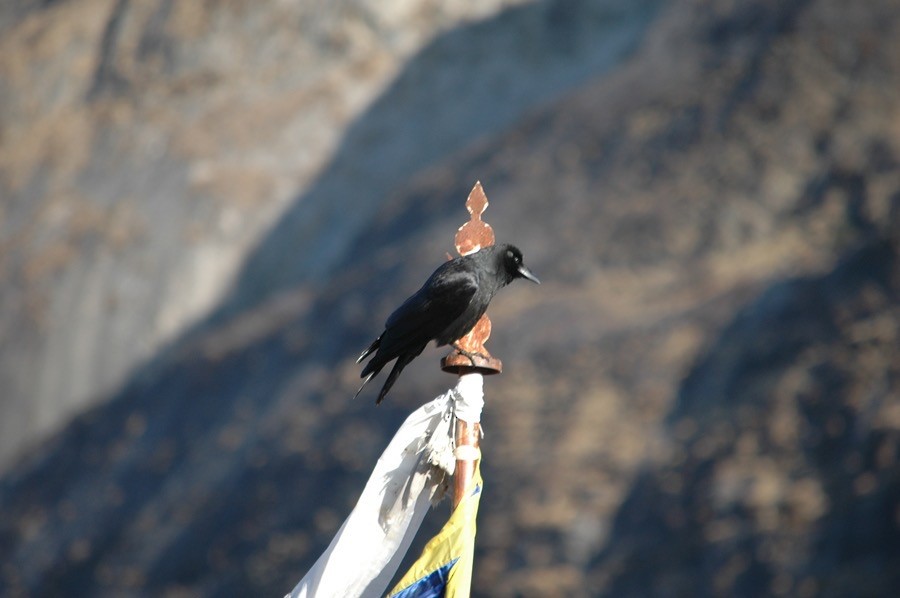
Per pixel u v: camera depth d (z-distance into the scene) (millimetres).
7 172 90562
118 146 87062
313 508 44031
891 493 29094
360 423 46594
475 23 84750
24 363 77562
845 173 45812
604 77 64562
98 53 96562
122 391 69812
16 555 59344
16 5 108812
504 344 44688
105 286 77938
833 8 53562
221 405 58250
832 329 35875
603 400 39656
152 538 51594
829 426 32719
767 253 44250
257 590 42188
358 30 86438
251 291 75000
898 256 36312
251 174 80375
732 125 51312
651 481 35406
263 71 87438
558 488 36719
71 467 63906
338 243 75438
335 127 81875
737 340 38594
